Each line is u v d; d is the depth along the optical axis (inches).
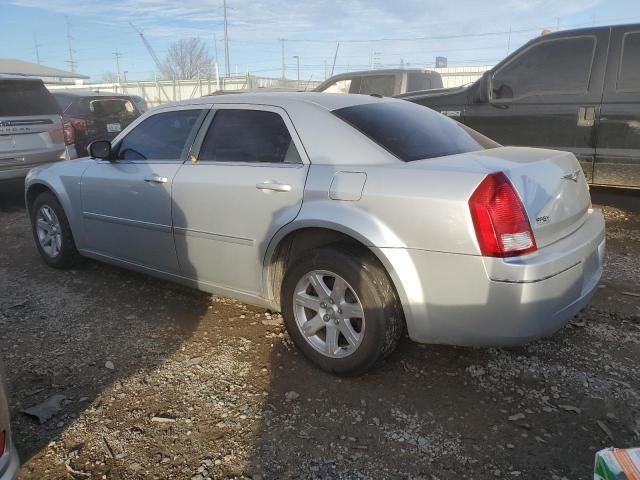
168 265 162.9
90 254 190.9
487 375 127.7
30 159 311.0
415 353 137.5
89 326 157.5
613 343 141.3
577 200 125.4
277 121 139.5
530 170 114.7
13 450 81.7
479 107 261.3
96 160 184.7
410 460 101.1
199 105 157.8
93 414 116.1
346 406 117.2
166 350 142.9
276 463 101.0
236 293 147.9
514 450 103.2
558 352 137.2
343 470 99.0
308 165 129.5
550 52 243.1
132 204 166.7
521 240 105.9
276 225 130.6
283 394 122.0
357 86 420.8
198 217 148.6
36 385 127.3
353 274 118.6
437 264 110.0
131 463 101.8
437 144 134.0
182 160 156.3
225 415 115.2
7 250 235.8
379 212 115.5
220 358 138.0
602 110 233.0
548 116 245.1
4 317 164.2
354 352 121.8
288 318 134.0
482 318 108.2
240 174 139.5
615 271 190.9
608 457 73.4
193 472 99.3
